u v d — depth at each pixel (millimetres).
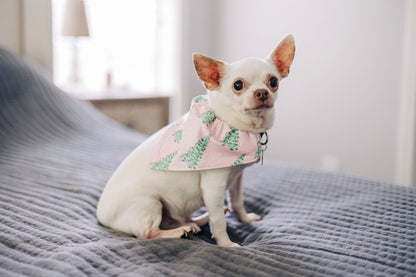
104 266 791
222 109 978
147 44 3281
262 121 980
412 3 2293
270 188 1392
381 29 2486
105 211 1027
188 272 770
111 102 2553
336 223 1070
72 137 1912
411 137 2395
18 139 1763
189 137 970
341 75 2709
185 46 3223
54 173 1446
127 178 1024
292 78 2979
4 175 1391
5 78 1898
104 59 3076
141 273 761
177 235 978
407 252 885
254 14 3156
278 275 773
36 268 761
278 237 1000
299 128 2984
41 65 2496
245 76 922
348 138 2729
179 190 1011
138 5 3170
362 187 1379
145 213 981
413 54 2324
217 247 898
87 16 2590
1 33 2391
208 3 3381
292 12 2914
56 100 2053
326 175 1528
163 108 2877
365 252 892
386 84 2506
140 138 2045
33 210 1104
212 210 971
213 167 946
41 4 2441
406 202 1214
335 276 777
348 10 2623
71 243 909
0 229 953
